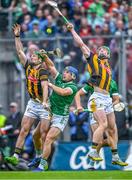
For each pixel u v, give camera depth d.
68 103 28.27
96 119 27.75
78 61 36.41
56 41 36.50
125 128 35.12
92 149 27.55
